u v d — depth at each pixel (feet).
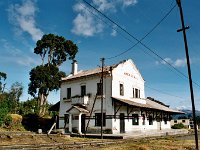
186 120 184.85
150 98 153.38
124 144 62.39
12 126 106.52
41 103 149.07
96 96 97.40
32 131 107.34
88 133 100.63
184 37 53.31
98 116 100.12
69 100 111.86
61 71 158.10
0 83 212.64
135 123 107.76
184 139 84.12
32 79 150.10
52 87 151.84
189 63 52.03
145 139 79.51
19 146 47.26
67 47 167.32
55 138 70.85
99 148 52.60
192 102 50.19
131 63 112.06
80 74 115.85
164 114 137.08
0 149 42.65
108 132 94.94
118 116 97.96
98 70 110.22
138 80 116.37
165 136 97.96
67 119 111.14
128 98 106.83
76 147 53.42
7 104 125.70
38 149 46.21
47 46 162.20
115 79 100.37
